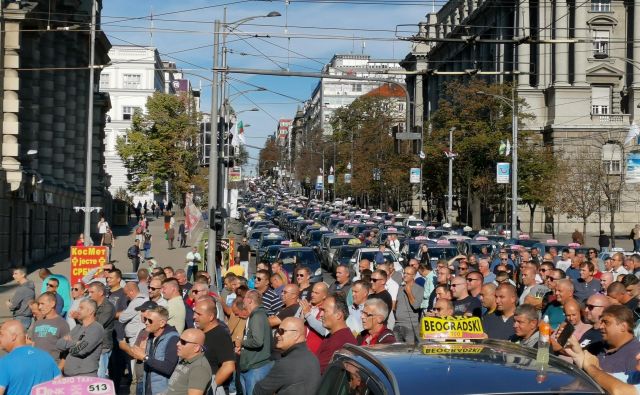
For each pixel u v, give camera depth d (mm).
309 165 158500
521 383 5516
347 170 121188
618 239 74375
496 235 52438
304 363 8500
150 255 49500
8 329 9312
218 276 30609
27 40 48719
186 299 15094
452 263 24953
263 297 14633
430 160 72688
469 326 9109
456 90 73938
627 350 7938
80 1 58938
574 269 20078
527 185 68438
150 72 123250
